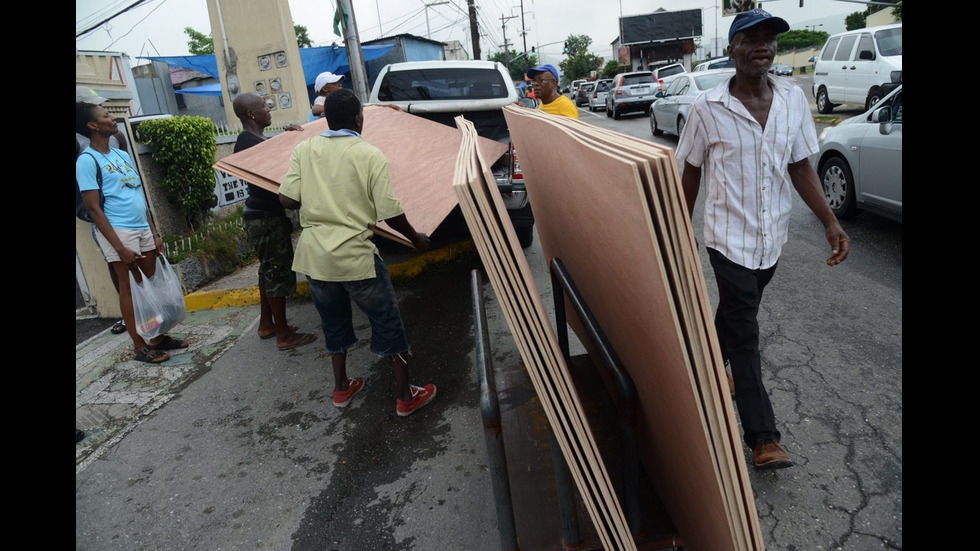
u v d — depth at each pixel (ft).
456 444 9.55
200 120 19.72
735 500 4.09
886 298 12.85
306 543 7.79
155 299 12.98
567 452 4.82
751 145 7.24
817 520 7.14
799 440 8.57
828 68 42.78
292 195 9.47
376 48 66.03
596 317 6.95
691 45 144.36
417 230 11.13
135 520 8.46
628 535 4.96
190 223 20.31
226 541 7.95
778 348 11.24
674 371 4.11
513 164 16.06
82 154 11.68
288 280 13.32
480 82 19.77
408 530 7.82
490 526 7.72
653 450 6.17
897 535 6.80
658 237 3.67
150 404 11.78
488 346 6.04
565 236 7.11
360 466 9.27
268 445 10.08
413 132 15.12
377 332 10.00
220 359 13.56
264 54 41.39
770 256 7.56
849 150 17.78
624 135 4.82
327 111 9.40
